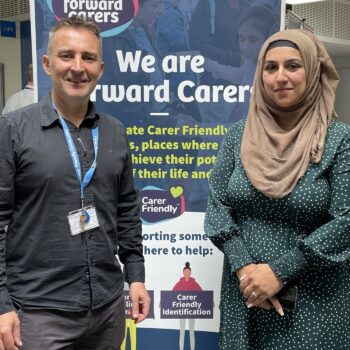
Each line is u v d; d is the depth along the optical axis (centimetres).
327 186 148
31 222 141
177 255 213
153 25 201
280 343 154
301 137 149
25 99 385
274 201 150
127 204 168
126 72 203
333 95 152
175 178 209
